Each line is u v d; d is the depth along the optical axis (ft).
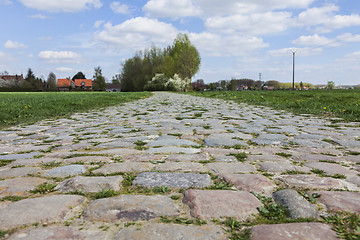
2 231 4.58
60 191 6.54
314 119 20.77
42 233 4.50
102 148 11.55
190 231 4.54
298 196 5.92
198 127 16.94
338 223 4.75
